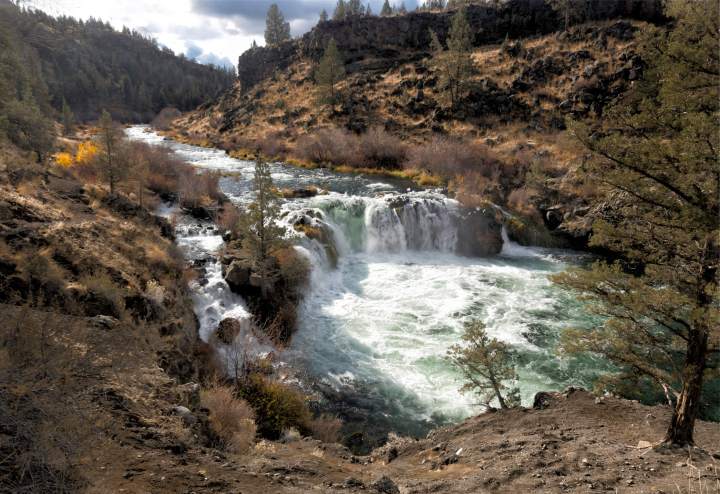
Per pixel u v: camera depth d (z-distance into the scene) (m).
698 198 7.38
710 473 7.13
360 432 12.93
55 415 5.59
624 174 7.97
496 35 73.62
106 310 11.59
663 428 9.66
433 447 10.65
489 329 19.36
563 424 10.33
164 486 5.77
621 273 8.66
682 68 7.30
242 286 18.47
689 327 8.05
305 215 26.23
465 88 57.44
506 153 45.25
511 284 24.73
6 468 4.89
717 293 6.61
